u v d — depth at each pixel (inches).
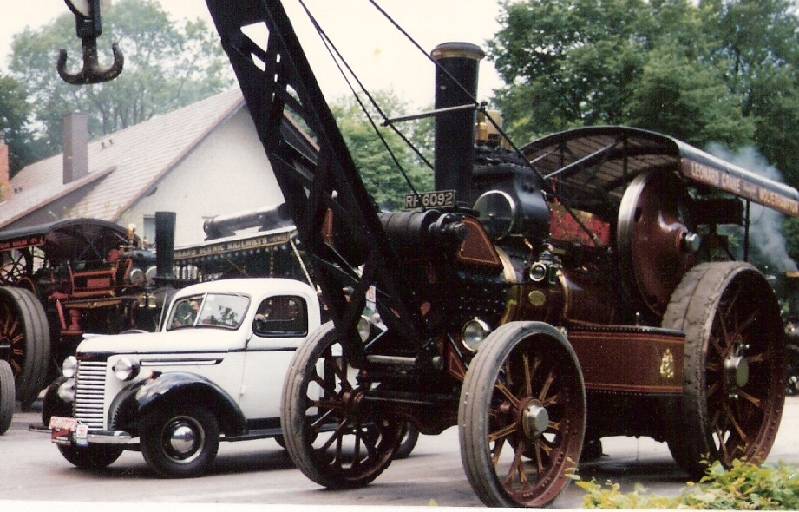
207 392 282.8
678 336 248.8
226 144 960.9
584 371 244.4
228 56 206.2
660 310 276.4
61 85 1151.0
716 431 268.1
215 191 948.6
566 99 741.3
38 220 932.0
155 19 1148.5
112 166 979.3
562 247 258.4
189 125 966.4
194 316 318.0
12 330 482.9
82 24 172.2
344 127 952.3
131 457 336.5
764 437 285.6
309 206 209.8
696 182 294.5
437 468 298.2
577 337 246.7
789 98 713.0
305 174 218.5
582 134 287.0
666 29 743.7
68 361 294.2
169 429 275.7
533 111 742.5
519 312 232.7
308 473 237.6
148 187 879.7
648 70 698.8
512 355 218.1
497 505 198.5
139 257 483.2
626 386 237.6
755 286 282.7
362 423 253.8
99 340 291.9
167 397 270.2
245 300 308.7
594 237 274.1
